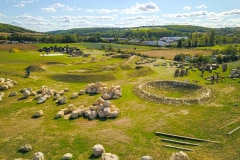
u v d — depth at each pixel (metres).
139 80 63.91
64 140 31.22
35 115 40.25
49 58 102.06
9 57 103.06
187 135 31.70
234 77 64.19
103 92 49.78
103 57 108.88
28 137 32.44
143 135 32.16
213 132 32.41
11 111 42.88
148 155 27.06
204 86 55.34
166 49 157.25
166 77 66.88
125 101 46.41
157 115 39.03
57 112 41.81
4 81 58.22
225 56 101.75
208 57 100.50
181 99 45.41
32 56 108.31
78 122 37.31
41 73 70.25
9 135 33.28
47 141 31.12
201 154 26.95
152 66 84.12
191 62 98.38
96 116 39.03
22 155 27.98
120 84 59.84
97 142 30.44
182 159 24.17
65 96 46.94
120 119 37.75
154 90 55.66
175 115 38.91
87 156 27.20
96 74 67.75
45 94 50.22
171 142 30.27
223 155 26.56
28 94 50.78
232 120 36.16
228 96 48.31
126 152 27.86
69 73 69.38
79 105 44.97
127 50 147.00
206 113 39.47
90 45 181.25
